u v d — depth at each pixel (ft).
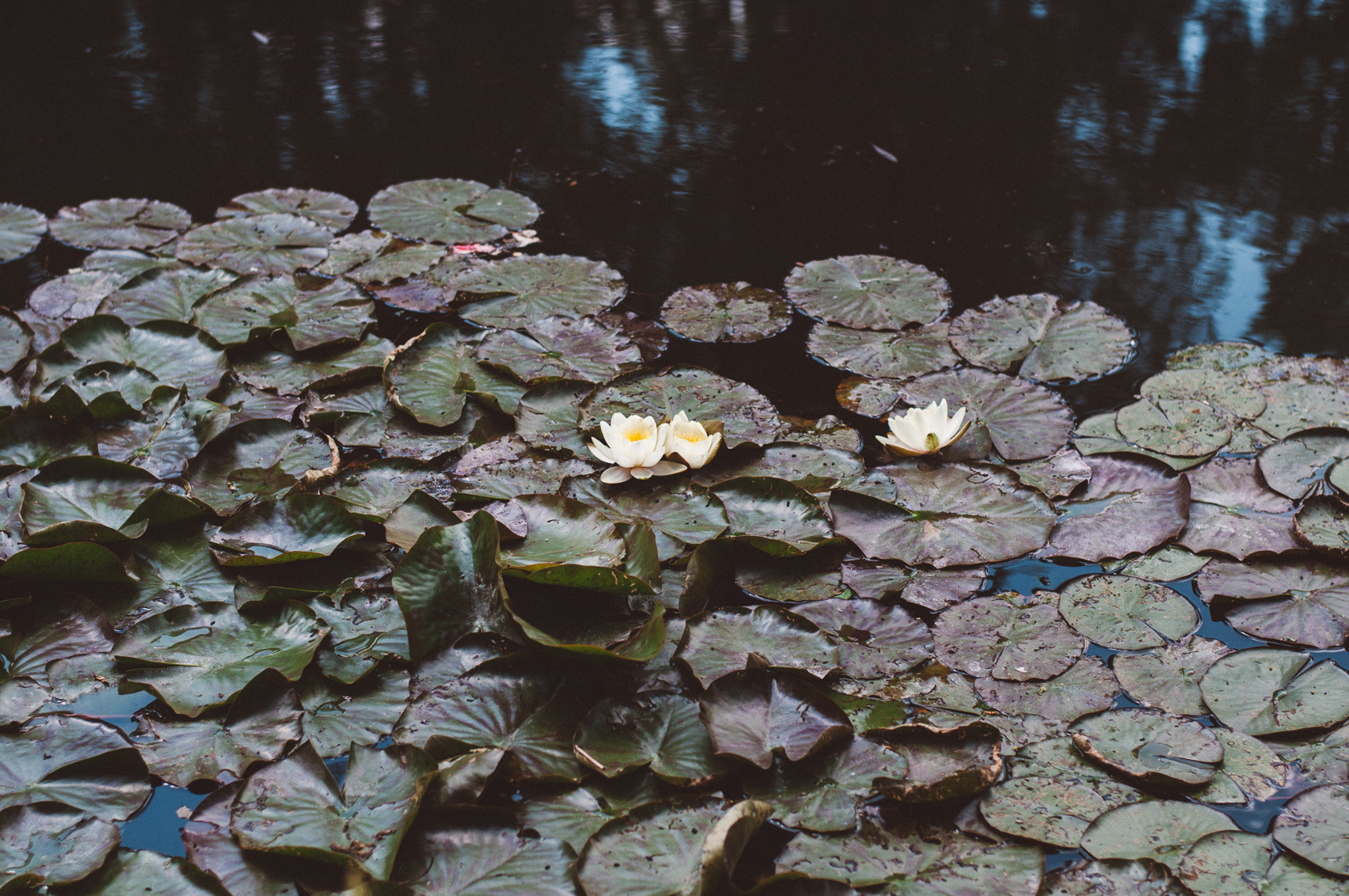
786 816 15.43
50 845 15.34
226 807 15.46
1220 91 20.17
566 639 15.89
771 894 15.17
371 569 16.30
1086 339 17.49
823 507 16.51
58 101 20.21
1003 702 15.79
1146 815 15.42
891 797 15.43
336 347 17.52
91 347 17.37
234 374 17.33
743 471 16.76
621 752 15.56
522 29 22.03
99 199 18.90
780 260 18.31
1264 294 17.87
